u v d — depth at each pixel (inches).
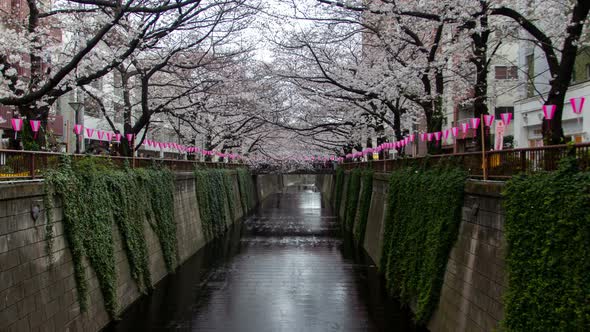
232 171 1393.9
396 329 475.2
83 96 928.3
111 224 478.9
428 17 471.2
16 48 443.5
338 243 999.0
